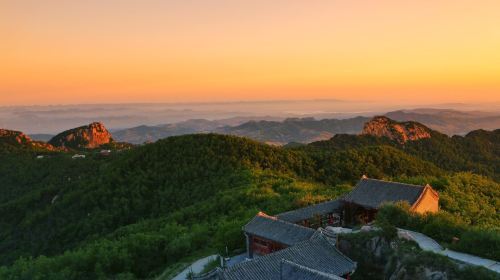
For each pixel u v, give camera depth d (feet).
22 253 257.96
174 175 284.61
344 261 111.24
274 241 131.95
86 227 252.62
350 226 160.76
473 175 275.80
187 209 228.02
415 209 149.28
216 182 262.67
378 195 161.58
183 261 159.74
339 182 297.53
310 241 115.65
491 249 115.14
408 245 115.44
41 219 288.51
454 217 144.36
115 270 164.45
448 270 101.86
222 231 167.73
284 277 98.17
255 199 209.67
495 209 210.79
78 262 165.58
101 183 298.97
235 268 100.22
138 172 298.56
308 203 184.24
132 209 260.42
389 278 111.45
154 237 178.19
